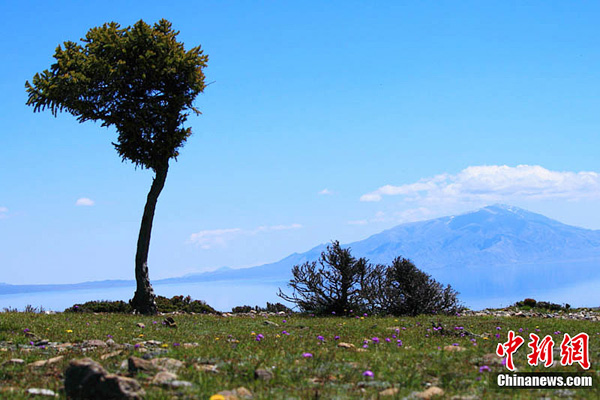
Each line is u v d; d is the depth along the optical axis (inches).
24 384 305.9
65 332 578.6
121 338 529.7
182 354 395.2
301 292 1049.5
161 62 969.5
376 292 1033.5
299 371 334.6
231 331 636.1
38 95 942.4
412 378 317.1
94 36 967.6
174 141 999.0
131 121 959.6
